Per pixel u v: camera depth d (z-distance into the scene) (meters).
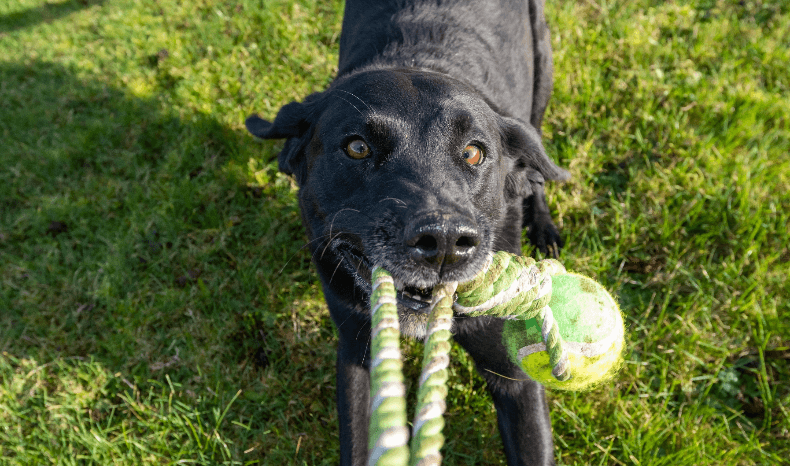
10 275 0.78
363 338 0.59
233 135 0.89
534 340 0.47
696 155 0.79
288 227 0.78
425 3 0.72
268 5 1.11
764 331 0.66
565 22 0.99
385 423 0.30
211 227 0.80
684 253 0.72
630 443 0.60
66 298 0.74
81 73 1.13
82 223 0.83
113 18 1.28
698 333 0.65
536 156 0.59
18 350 0.70
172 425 0.64
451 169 0.51
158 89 1.04
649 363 0.65
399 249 0.47
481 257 0.46
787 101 0.84
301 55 1.01
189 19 1.18
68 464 0.62
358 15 0.77
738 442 0.61
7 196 0.90
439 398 0.33
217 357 0.68
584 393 0.63
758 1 1.00
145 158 0.93
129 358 0.68
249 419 0.65
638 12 1.02
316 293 0.72
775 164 0.78
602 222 0.76
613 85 0.88
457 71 0.66
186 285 0.74
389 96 0.53
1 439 0.65
